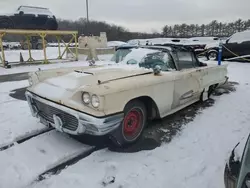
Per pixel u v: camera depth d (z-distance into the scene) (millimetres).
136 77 3078
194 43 16125
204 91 4668
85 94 2557
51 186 2266
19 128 3568
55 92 2830
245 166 1604
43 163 2629
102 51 14438
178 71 3771
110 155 2799
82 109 2498
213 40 16547
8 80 7980
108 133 2734
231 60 12484
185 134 3373
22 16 13039
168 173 2445
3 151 2885
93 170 2500
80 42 14977
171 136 3309
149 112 3355
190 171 2480
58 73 3654
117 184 2281
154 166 2566
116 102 2580
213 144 3062
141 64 3826
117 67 3680
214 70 4852
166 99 3414
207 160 2686
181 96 3801
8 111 4379
